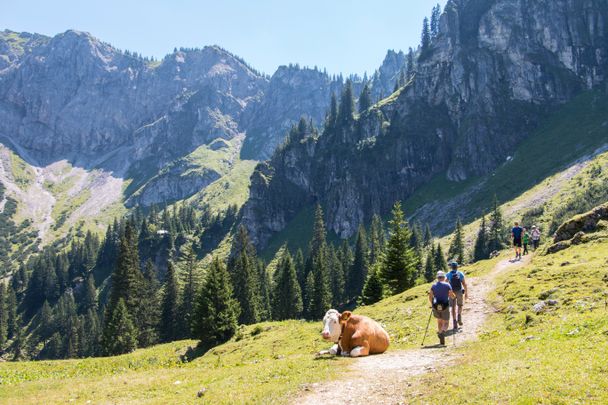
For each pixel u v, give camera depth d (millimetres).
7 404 19000
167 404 14672
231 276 94500
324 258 114562
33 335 168125
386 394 12477
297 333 40531
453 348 17766
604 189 114938
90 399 17844
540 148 188375
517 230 41094
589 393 9734
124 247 91688
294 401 12688
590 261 28312
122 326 76562
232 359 37875
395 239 59156
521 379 11297
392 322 30875
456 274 23125
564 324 16719
